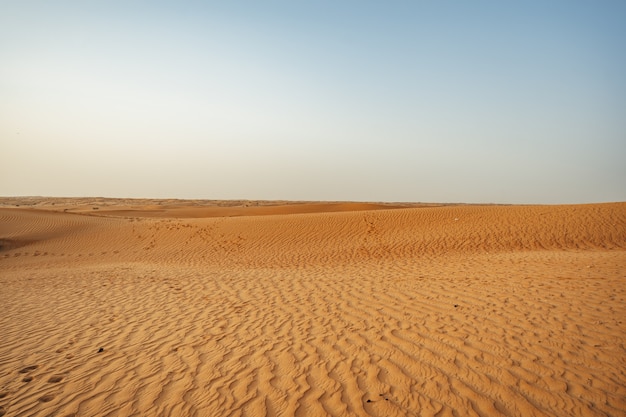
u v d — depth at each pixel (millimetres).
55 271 15453
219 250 21688
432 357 5086
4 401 4406
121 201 106750
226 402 4246
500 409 3883
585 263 11406
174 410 4133
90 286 11422
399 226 23984
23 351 6000
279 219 27531
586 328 5734
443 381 4465
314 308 7883
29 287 11570
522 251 16984
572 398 3996
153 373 5047
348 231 23891
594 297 7320
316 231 24328
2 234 25250
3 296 10289
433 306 7438
